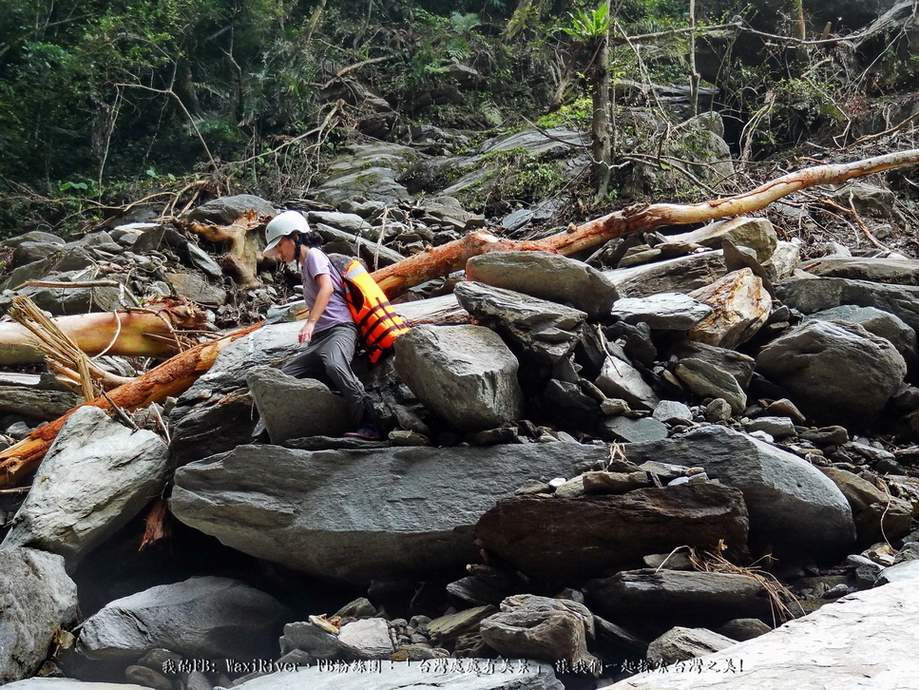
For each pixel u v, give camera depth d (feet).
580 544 12.96
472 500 14.16
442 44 53.06
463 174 41.29
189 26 49.39
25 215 44.91
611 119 33.50
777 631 9.84
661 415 15.76
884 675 8.34
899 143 37.47
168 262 30.17
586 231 22.45
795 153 41.09
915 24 44.70
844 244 27.71
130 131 50.72
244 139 49.26
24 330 24.84
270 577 16.55
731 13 47.67
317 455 15.07
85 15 50.90
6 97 47.21
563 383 15.87
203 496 15.30
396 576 14.97
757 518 13.15
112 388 21.74
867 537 13.99
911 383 18.63
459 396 14.53
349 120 49.47
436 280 23.99
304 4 54.44
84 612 17.25
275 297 30.07
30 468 19.70
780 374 17.57
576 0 50.67
